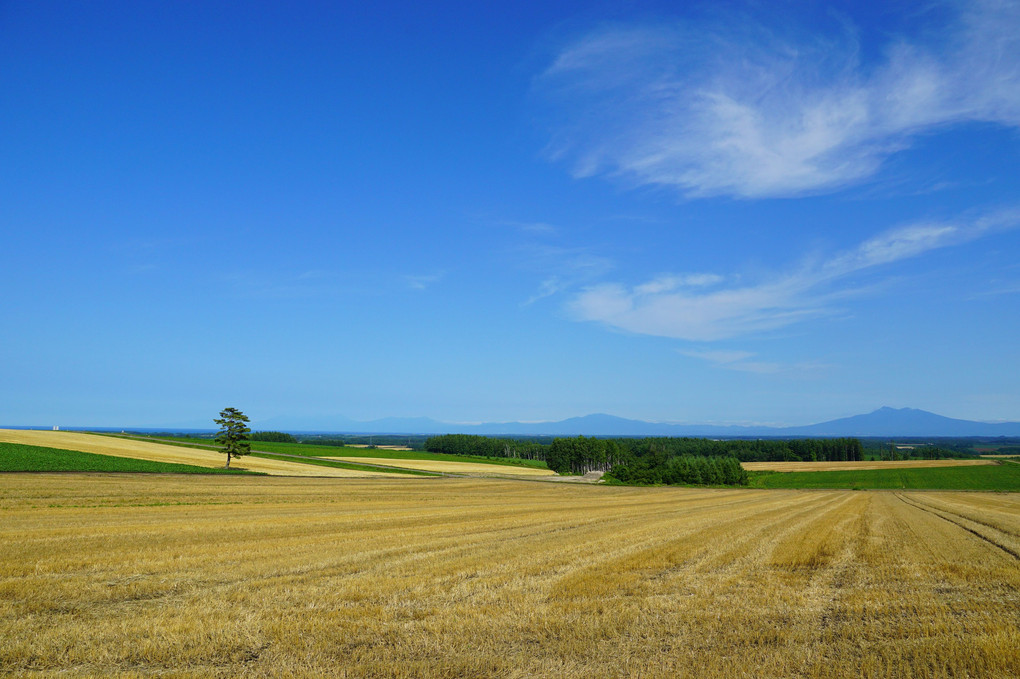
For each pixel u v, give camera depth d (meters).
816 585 15.62
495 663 9.40
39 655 9.44
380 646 10.19
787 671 9.15
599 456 137.88
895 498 62.38
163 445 100.12
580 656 9.82
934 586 15.76
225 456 92.62
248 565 16.47
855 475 121.75
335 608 12.41
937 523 32.97
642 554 19.62
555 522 29.81
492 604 12.91
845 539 24.88
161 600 12.93
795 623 11.91
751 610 12.84
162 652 9.62
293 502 40.00
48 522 24.45
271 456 103.62
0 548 17.97
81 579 14.48
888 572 17.58
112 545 19.22
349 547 19.81
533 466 151.12
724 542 23.03
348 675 8.91
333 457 118.12
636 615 12.17
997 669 9.29
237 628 10.84
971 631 11.45
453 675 8.98
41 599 12.67
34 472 53.62
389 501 43.75
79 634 10.38
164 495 40.69
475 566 16.86
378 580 14.91
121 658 9.44
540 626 11.32
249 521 27.06
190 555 17.72
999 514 40.91
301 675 8.83
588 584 14.96
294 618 11.63
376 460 117.75
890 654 9.92
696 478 113.94
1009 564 19.28
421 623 11.43
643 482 113.44
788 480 116.38
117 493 40.28
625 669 9.24
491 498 50.91
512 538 23.02
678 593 14.30
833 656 9.89
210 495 42.62
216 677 8.72
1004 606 13.59
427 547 20.17
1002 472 122.00
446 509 37.31
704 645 10.44
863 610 13.09
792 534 26.22
